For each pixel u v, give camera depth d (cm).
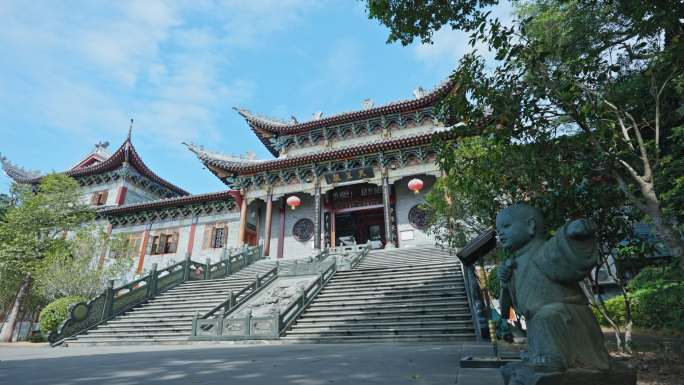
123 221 4044
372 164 3222
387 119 3594
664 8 668
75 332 1791
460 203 1666
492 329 709
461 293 1522
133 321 1883
